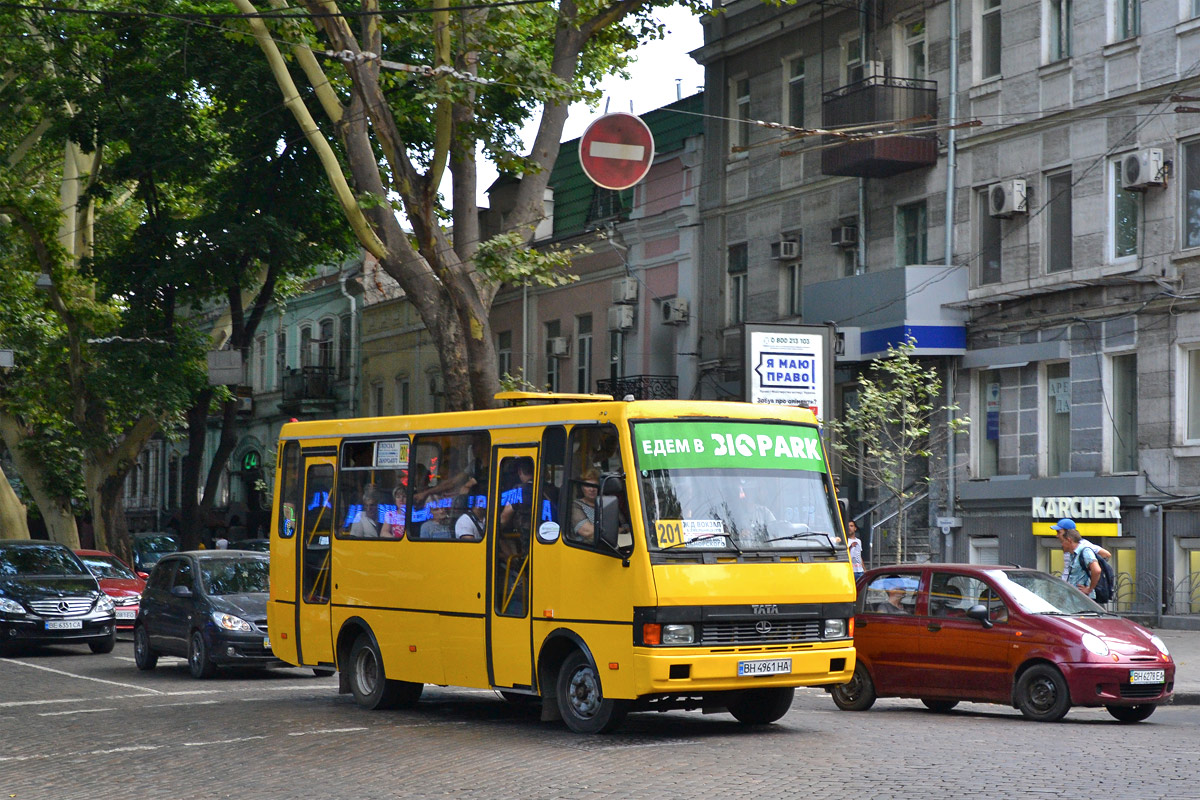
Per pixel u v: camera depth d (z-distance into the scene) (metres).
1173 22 26.34
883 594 16.50
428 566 15.09
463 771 11.29
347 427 16.59
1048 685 14.91
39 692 18.84
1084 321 27.91
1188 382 26.25
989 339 29.83
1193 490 25.86
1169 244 26.33
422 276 23.88
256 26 23.16
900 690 16.08
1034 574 16.09
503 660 14.07
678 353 38.75
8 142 39.88
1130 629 15.30
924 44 31.80
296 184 34.75
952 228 30.62
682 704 13.72
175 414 36.50
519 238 22.77
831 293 32.00
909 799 9.57
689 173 38.50
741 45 36.91
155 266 35.66
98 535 38.47
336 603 16.44
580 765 11.41
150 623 22.30
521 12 24.50
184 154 34.16
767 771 10.91
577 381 43.00
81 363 37.22
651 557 12.71
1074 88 28.23
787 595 13.25
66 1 33.50
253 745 13.07
